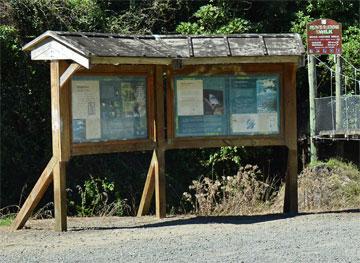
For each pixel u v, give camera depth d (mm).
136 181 18062
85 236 10695
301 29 20203
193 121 12523
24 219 11797
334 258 8625
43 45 11320
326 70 19984
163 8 19969
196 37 12461
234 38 12547
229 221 12008
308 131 19438
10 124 17469
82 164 17656
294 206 13008
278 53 12242
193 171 18688
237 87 12656
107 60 10898
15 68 17578
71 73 11000
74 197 17438
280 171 18969
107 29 19016
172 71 12422
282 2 20531
